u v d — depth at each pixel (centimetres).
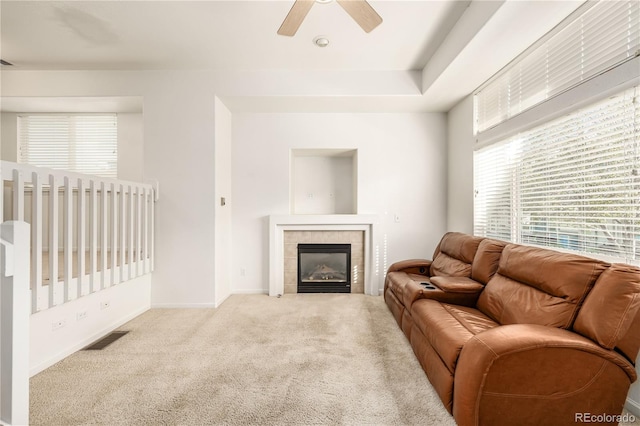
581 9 216
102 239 286
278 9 267
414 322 262
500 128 315
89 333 280
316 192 511
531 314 198
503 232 324
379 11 267
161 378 219
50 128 472
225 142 430
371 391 204
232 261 455
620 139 194
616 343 157
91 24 288
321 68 382
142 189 355
